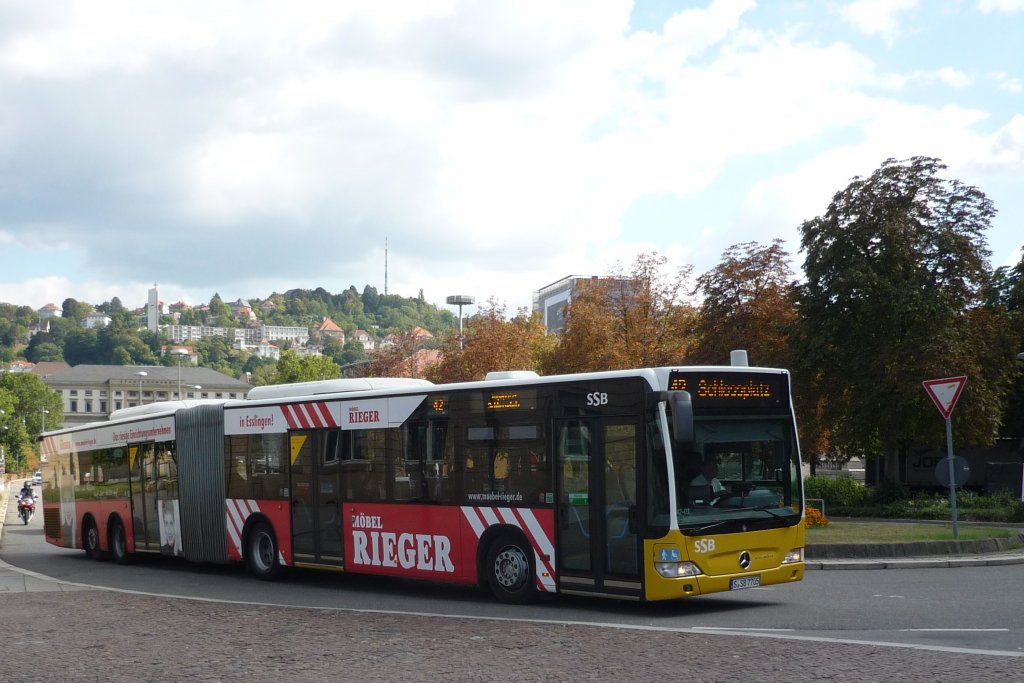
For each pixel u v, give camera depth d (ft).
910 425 127.13
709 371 45.42
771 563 45.75
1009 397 147.13
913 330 126.72
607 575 45.14
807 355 134.72
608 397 45.68
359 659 34.71
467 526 51.31
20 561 91.86
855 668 30.86
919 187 134.10
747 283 149.89
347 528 58.18
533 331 196.75
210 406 70.18
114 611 49.55
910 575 58.54
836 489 127.95
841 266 133.28
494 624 42.09
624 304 159.53
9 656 37.27
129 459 80.28
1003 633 37.29
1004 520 100.12
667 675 30.71
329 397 60.13
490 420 50.70
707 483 44.42
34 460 522.47
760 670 31.04
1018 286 152.66
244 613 47.78
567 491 47.01
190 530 71.61
